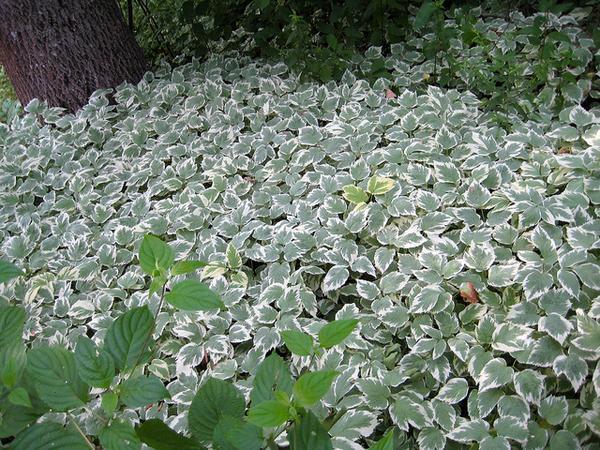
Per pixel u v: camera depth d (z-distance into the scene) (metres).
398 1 4.25
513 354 2.17
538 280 2.30
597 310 2.15
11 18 4.16
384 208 2.91
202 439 1.39
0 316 1.42
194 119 3.97
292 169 3.37
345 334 1.32
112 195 3.59
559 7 3.63
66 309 2.93
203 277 2.85
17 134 4.33
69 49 4.32
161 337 2.71
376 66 4.01
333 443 2.03
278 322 2.55
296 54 4.03
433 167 3.13
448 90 3.67
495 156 3.11
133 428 1.32
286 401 1.25
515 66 3.52
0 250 3.41
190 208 3.28
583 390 2.06
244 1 4.69
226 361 2.49
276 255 2.85
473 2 4.36
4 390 1.30
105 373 1.34
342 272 2.67
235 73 4.38
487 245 2.53
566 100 3.51
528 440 1.99
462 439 2.03
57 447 1.24
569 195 2.63
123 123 4.19
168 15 5.58
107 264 3.12
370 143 3.35
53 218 3.55
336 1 4.45
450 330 2.35
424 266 2.56
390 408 2.17
